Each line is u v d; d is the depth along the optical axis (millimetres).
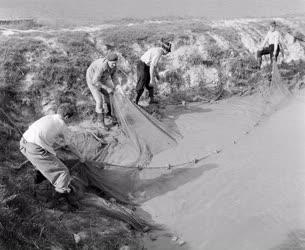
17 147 9227
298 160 10016
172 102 13203
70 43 13141
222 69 14922
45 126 7121
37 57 12211
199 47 15008
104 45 13656
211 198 8617
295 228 7754
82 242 6852
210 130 11602
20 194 7234
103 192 8281
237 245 7355
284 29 18344
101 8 21531
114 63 10391
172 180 9172
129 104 10398
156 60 11258
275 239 7484
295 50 17422
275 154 10320
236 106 13375
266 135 11391
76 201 7699
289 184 9078
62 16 19234
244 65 15305
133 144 10148
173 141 10641
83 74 12258
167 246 7297
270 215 8102
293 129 11750
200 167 9719
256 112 12961
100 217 7613
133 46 13977
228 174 9445
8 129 9703
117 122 11141
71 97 11727
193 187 8961
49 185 7902
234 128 11781
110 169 8570
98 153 9609
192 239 7504
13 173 8156
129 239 7227
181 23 16766
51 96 11547
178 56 14430
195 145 10719
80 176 8016
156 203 8445
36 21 16375
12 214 6461
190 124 11914
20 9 19859
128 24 16609
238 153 10383
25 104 11203
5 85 11078
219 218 8039
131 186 8742
